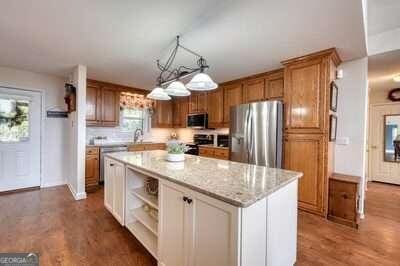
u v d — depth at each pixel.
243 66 3.41
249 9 1.82
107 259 1.90
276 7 1.79
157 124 5.66
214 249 1.23
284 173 1.76
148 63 3.30
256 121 3.32
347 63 3.08
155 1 1.73
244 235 1.14
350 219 2.60
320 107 2.79
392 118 4.93
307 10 1.82
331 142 2.95
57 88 4.27
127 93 5.12
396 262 1.92
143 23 2.10
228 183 1.43
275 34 2.29
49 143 4.19
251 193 1.22
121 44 2.61
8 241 2.16
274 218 1.43
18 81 3.81
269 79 3.71
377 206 3.39
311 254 2.03
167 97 2.74
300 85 2.98
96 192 3.84
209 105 4.89
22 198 3.45
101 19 2.03
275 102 3.12
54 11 1.90
